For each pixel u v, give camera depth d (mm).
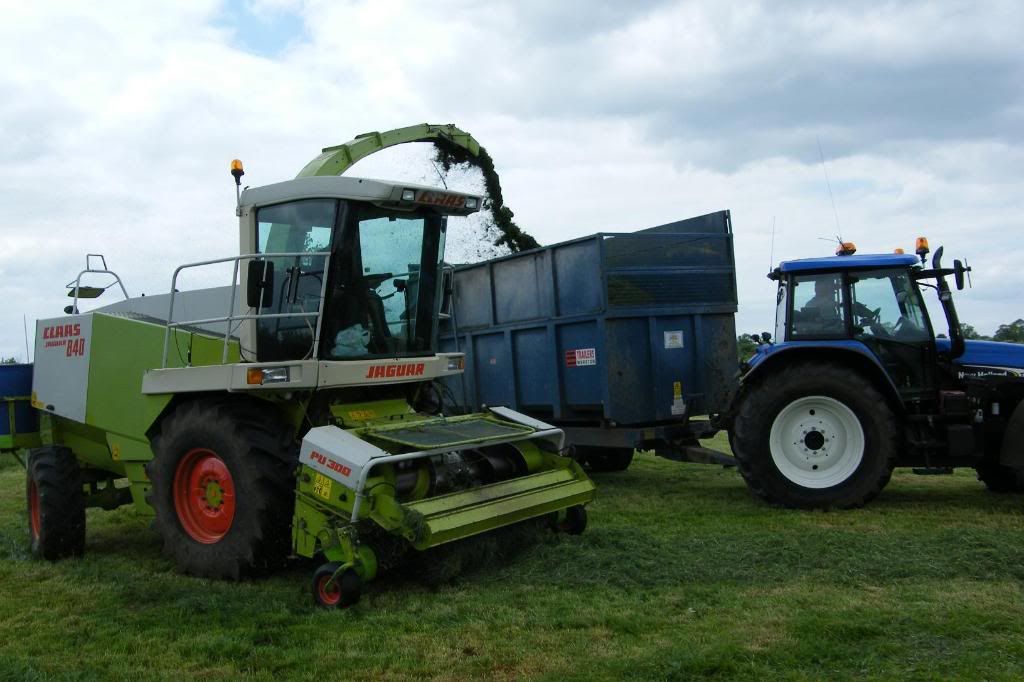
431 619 4352
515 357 9367
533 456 5918
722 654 3609
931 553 5215
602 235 8016
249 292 5258
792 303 7594
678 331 8500
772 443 7223
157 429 5977
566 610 4402
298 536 4941
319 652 3941
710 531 6180
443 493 5230
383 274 5770
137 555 6379
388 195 5445
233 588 5102
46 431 6938
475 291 9844
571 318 8414
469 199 6047
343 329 5566
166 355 5676
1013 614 4082
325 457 4801
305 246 5609
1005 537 5484
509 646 3932
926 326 7234
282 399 5535
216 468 5438
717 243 8891
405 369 5852
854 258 7473
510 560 5379
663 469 10086
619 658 3684
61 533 6227
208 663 3914
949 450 6852
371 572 4594
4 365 7125
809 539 5625
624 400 8172
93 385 6402
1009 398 6883
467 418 5961
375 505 4613
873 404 6922
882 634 3852
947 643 3705
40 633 4422
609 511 7215
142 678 3725
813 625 3953
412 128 7863
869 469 6930
